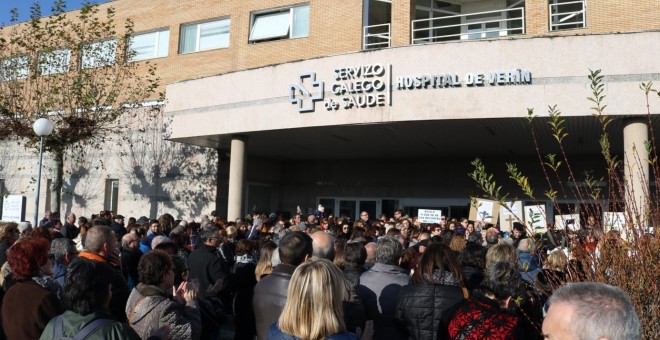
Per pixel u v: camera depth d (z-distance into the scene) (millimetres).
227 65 19266
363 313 3996
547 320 1843
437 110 11898
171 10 20953
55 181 18312
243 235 12094
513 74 11375
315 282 2721
